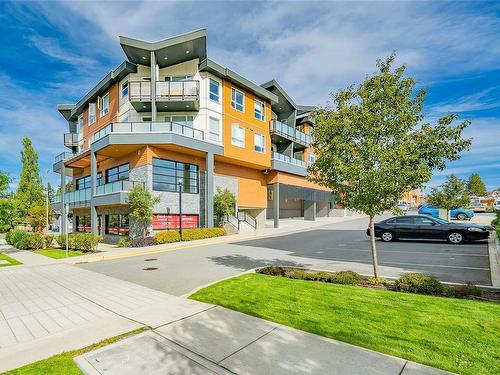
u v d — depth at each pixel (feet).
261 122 93.40
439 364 11.80
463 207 85.81
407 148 22.41
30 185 141.18
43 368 12.33
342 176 24.44
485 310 17.30
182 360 12.78
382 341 13.85
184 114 76.28
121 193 62.90
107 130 69.51
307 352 13.12
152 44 69.46
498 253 37.50
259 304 19.60
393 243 52.65
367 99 24.45
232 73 80.33
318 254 43.47
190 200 75.36
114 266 38.81
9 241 71.67
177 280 28.81
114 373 11.85
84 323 17.70
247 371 11.76
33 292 25.79
